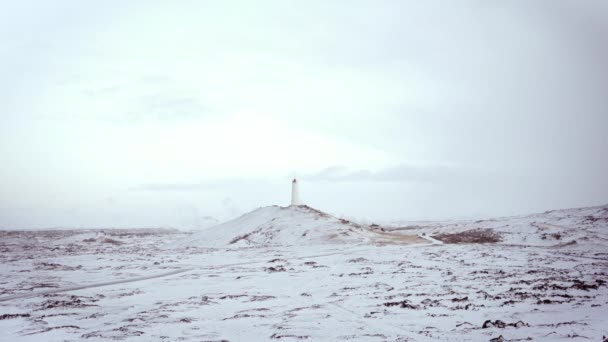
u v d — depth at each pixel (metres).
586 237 81.56
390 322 26.31
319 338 22.75
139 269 59.53
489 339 21.56
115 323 27.66
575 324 23.34
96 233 159.25
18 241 148.00
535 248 76.94
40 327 27.02
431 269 52.22
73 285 46.12
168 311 31.06
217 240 103.56
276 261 64.06
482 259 61.28
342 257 67.12
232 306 32.78
